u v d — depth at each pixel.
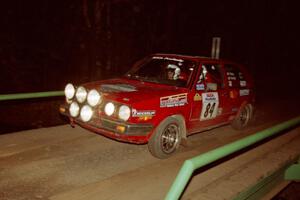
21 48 11.05
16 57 11.04
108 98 4.78
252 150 5.95
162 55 6.32
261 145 6.28
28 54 11.30
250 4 21.41
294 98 14.83
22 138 5.51
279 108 11.67
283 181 4.70
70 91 5.29
